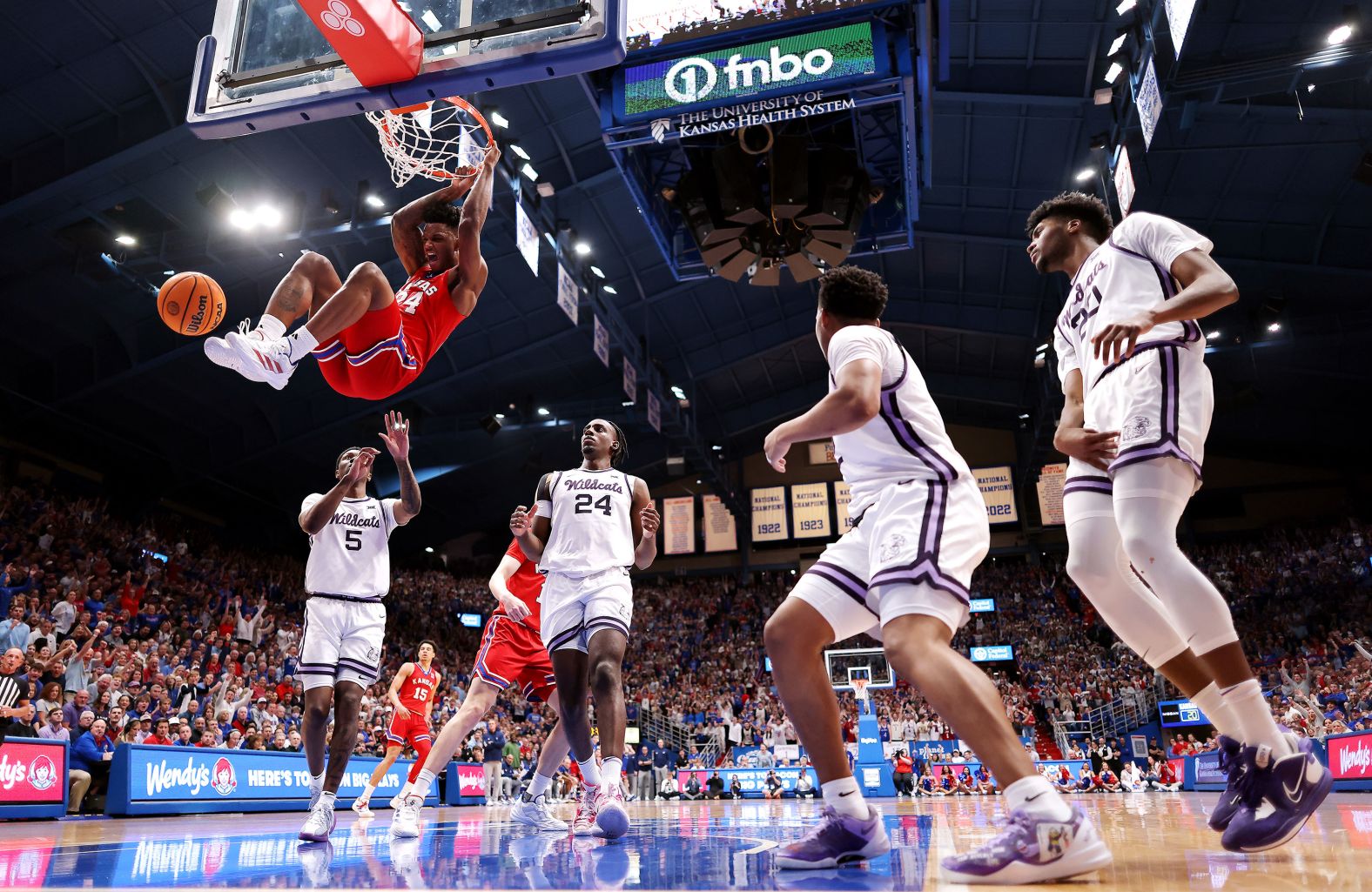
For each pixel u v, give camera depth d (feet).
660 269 66.03
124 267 49.70
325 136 44.93
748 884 5.92
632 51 28.25
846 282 8.00
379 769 26.03
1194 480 7.66
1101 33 44.29
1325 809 15.60
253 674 48.14
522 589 16.17
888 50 26.99
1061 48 45.91
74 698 31.89
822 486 103.24
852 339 7.36
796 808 30.37
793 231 34.88
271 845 11.44
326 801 12.44
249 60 14.38
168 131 40.96
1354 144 48.73
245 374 9.50
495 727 54.24
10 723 26.63
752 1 27.43
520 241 45.70
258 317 55.93
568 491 13.14
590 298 59.98
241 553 79.56
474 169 12.34
